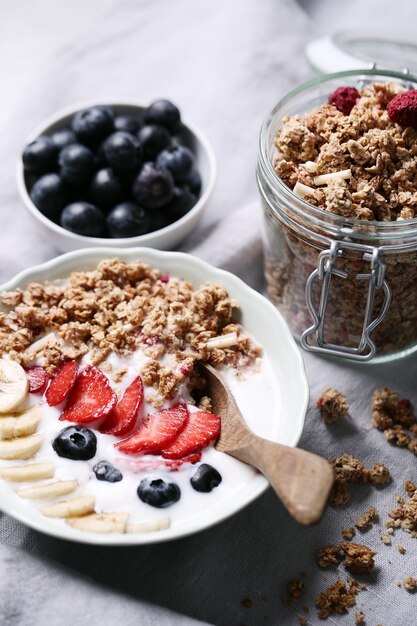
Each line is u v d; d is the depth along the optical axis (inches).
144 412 21.1
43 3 31.4
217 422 21.1
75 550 21.8
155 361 21.6
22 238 26.3
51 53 30.0
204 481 20.4
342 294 22.6
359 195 21.6
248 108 28.4
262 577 21.8
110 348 21.8
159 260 23.5
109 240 24.6
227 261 25.4
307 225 21.9
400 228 21.1
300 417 21.1
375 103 23.0
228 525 22.2
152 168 24.8
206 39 29.6
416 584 21.6
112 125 25.4
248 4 29.6
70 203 25.4
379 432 23.6
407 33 30.0
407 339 24.1
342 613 21.4
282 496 19.2
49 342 22.0
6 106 29.6
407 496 22.7
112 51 29.4
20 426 20.6
